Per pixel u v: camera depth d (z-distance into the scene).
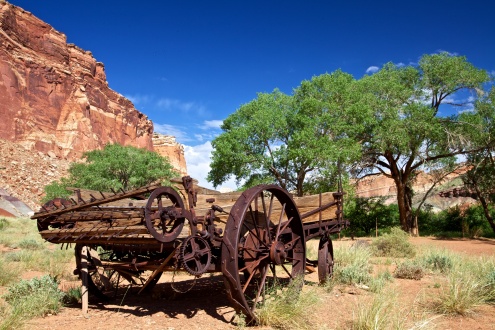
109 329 4.98
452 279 6.86
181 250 4.80
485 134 27.31
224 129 30.06
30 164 97.94
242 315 5.14
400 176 31.31
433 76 28.86
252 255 5.60
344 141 26.88
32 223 30.58
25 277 8.87
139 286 7.73
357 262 9.57
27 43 132.38
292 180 29.69
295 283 5.86
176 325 5.19
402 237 14.68
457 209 33.78
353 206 30.97
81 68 147.88
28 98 121.12
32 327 5.02
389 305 5.58
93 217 5.45
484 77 27.19
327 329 4.99
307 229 6.96
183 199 5.15
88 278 6.44
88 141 132.50
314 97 29.03
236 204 5.25
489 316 5.77
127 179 48.94
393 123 26.58
